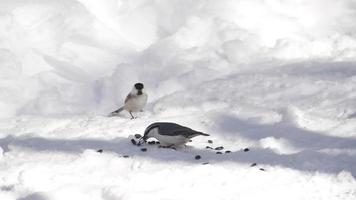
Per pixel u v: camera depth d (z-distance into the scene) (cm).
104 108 1494
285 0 1928
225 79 1508
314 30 1875
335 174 945
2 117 1429
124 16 1919
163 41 1761
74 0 1881
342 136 1121
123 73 1551
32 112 1454
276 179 941
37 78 1570
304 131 1162
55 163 1034
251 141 1154
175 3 1902
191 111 1359
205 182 929
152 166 1006
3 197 909
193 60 1667
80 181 945
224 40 1761
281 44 1725
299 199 881
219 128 1238
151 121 1297
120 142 1159
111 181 943
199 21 1812
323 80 1415
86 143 1162
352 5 1969
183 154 1070
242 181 934
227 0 1877
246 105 1335
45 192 892
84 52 1722
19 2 1823
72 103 1480
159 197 873
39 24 1775
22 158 1084
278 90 1391
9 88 1516
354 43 1739
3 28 1709
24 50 1675
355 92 1320
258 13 1859
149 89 1525
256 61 1655
